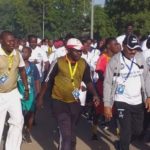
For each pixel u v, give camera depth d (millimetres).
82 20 62344
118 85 7258
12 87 7805
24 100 8648
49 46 18406
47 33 66375
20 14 73562
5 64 7680
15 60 7781
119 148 7375
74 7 63781
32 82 9438
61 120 7359
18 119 7824
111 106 7270
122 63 7238
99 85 9391
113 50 9438
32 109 9438
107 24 45344
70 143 7242
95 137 9656
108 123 10602
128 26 11352
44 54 14680
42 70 14547
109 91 7242
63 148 7168
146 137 9164
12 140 7805
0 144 9016
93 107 9695
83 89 9477
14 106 7816
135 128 7445
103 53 9562
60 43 14734
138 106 7328
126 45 7172
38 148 9102
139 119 7398
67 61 7414
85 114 12148
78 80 7445
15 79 7820
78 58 7367
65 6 64062
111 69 7242
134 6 42031
